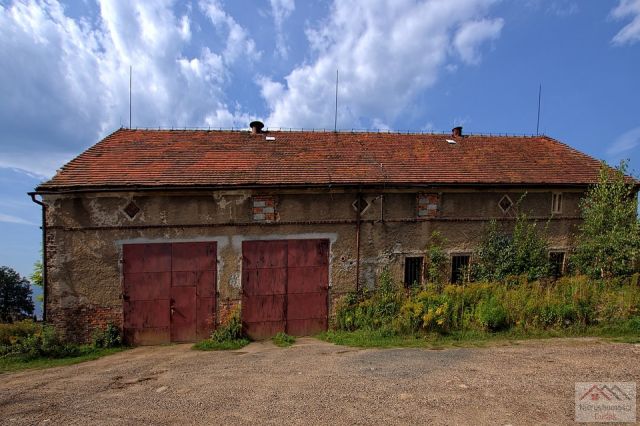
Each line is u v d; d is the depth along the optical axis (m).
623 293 9.68
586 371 6.50
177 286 10.11
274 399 5.69
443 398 5.54
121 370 7.67
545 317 9.13
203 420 5.09
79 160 10.53
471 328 9.22
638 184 11.66
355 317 10.47
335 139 13.83
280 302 10.56
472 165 12.38
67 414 5.48
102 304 9.80
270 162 11.38
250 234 10.38
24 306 28.41
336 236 10.79
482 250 11.38
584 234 11.84
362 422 4.88
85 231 9.66
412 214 11.18
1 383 7.15
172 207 10.02
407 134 14.98
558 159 13.40
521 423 4.79
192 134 13.17
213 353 8.94
